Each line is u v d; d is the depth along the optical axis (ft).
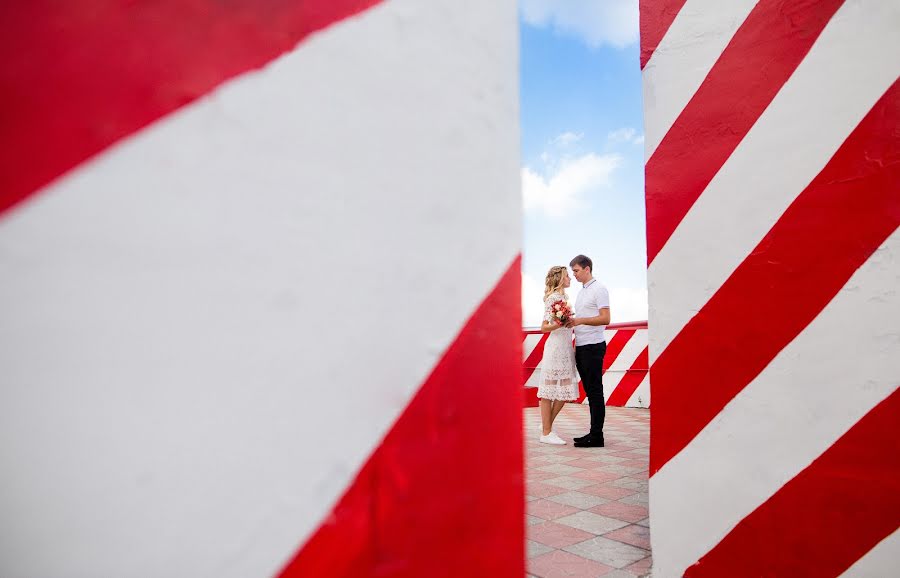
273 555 1.33
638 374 22.06
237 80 1.32
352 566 1.49
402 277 1.67
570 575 6.03
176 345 1.20
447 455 1.78
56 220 1.07
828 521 4.15
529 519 7.95
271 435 1.34
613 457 12.26
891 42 4.05
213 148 1.28
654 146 5.18
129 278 1.14
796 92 4.43
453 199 1.86
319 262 1.46
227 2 1.31
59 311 1.07
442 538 1.74
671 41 5.11
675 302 4.99
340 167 1.52
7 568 1.02
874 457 4.00
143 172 1.17
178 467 1.19
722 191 4.76
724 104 4.79
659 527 4.97
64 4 1.09
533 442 14.29
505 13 2.13
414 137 1.74
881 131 4.06
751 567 4.48
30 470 1.03
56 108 1.08
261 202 1.35
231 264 1.29
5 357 1.02
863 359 4.07
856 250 4.12
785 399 4.38
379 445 1.58
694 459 4.82
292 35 1.44
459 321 1.85
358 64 1.59
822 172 4.29
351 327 1.53
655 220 5.15
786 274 4.42
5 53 1.03
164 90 1.20
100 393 1.10
